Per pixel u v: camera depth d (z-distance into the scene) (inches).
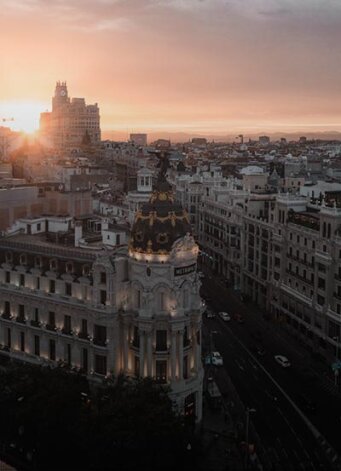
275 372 6176.2
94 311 4995.1
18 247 5718.5
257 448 4763.8
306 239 7047.2
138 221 4963.1
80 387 4655.5
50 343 5393.7
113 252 5191.9
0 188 7204.7
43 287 5403.5
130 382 4717.0
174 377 4849.9
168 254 4798.2
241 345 6855.3
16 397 4589.1
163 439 4111.7
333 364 5944.9
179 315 4827.8
